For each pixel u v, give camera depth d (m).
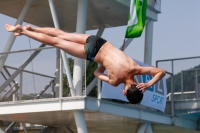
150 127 25.00
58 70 21.72
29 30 12.76
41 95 21.50
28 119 23.75
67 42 12.59
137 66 11.97
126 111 21.91
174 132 29.88
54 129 28.17
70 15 26.23
